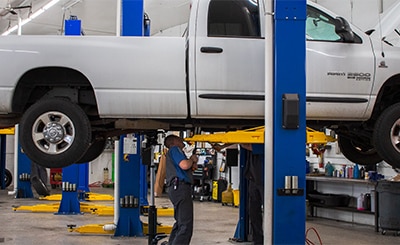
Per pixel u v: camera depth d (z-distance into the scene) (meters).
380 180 8.30
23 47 4.34
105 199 13.55
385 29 5.37
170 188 5.95
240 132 4.43
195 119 4.67
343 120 4.66
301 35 4.21
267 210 4.16
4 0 12.20
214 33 4.51
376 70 4.55
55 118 4.36
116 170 7.61
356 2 8.93
